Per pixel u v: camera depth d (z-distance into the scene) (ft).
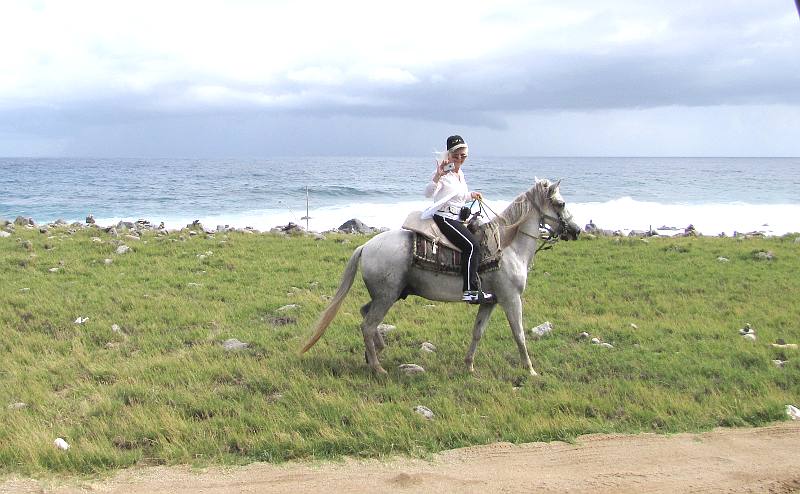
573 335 34.22
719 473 19.99
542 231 29.43
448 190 26.99
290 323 35.63
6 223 70.28
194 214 129.90
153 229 70.08
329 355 30.27
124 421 22.61
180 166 457.27
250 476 19.48
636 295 42.63
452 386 26.73
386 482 19.13
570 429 22.74
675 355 30.73
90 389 25.79
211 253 53.06
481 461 20.63
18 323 34.14
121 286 41.78
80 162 592.19
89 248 53.98
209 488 18.74
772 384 27.04
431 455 20.90
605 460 20.79
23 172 338.54
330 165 508.12
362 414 23.17
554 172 339.36
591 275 48.08
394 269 26.91
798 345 32.48
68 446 20.75
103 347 31.35
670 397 25.43
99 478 19.26
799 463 20.65
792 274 48.32
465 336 33.58
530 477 19.60
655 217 120.57
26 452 20.08
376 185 228.63
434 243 26.81
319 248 57.26
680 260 53.88
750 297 41.73
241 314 36.78
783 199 166.50
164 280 43.96
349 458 20.71
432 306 39.40
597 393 25.98
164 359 29.07
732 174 320.91
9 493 18.25
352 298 40.81
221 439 21.50
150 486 18.83
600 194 186.39
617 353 31.01
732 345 32.07
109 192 192.44
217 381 27.17
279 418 22.90
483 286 27.68
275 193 186.19
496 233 27.68
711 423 23.56
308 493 18.47
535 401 25.00
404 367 28.55
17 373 27.27
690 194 185.26
